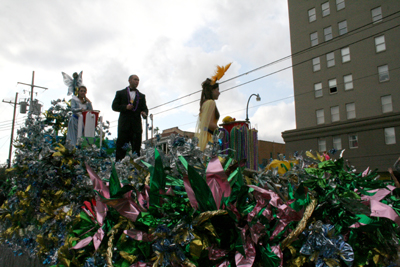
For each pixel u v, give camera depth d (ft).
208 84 12.73
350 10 76.79
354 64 75.61
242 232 4.23
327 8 80.59
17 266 10.62
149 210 4.48
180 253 4.13
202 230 4.38
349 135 73.92
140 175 5.98
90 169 5.52
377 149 69.31
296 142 82.53
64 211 8.39
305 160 5.29
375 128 69.97
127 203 4.77
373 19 73.36
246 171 5.82
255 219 4.27
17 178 10.54
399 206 5.13
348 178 4.56
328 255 4.22
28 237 9.71
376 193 5.00
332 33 79.51
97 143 14.96
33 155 9.64
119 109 15.69
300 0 85.66
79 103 16.07
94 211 5.99
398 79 69.15
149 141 5.95
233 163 5.07
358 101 74.38
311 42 83.05
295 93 84.99
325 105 79.56
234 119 11.93
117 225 4.96
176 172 5.01
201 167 4.88
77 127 14.99
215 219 4.49
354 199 4.43
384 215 4.29
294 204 4.42
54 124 14.96
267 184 4.77
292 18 87.10
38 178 9.21
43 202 8.89
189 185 4.36
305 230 4.51
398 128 67.05
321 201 4.69
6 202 11.40
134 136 16.15
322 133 77.82
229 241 4.44
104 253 5.12
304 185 4.58
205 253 4.38
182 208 4.30
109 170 6.38
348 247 4.28
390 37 70.69
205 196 4.17
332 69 79.00
